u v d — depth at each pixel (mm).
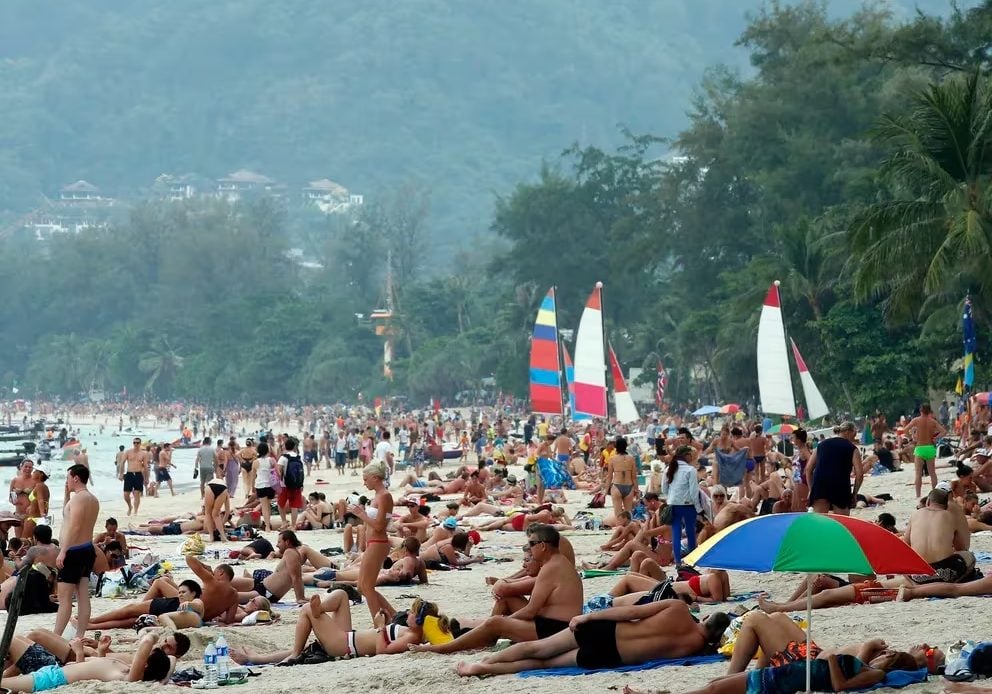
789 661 24156
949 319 119875
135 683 29938
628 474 63562
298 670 31203
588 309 95875
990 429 85812
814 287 152750
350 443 136375
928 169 86375
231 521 71625
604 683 26031
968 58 116688
